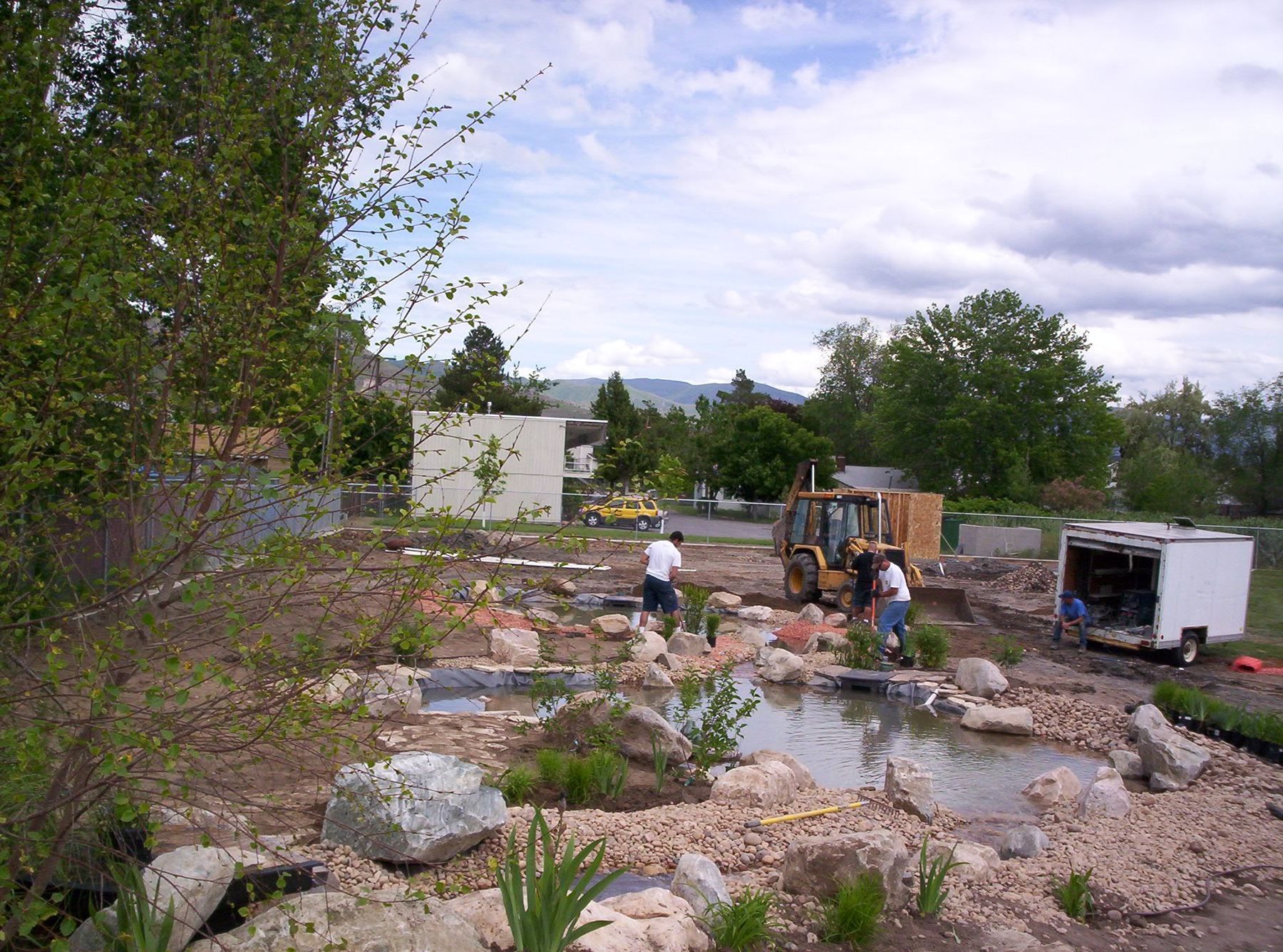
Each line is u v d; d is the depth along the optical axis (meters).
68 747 3.60
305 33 4.36
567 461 38.41
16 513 3.65
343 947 3.72
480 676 12.30
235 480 3.77
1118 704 13.52
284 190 4.12
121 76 4.61
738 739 10.88
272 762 5.55
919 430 58.81
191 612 3.77
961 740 11.63
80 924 4.21
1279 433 56.62
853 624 16.39
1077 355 56.12
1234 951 5.98
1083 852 7.42
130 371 3.86
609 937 4.70
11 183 3.84
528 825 6.64
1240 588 18.62
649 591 16.16
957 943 5.55
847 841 5.92
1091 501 50.62
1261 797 9.55
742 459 55.69
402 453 4.12
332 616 4.13
